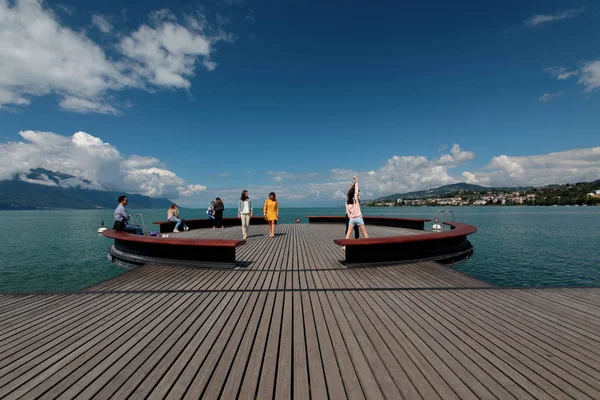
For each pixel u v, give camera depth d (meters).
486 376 2.21
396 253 6.56
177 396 1.97
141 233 9.96
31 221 48.75
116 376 2.22
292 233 12.54
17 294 4.35
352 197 8.03
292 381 2.15
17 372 2.27
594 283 8.50
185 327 3.13
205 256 6.32
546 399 1.95
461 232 7.30
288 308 3.72
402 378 2.18
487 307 3.77
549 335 2.95
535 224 32.06
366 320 3.32
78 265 10.94
